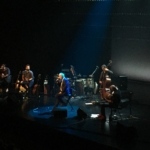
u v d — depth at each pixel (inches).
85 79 553.6
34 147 407.5
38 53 648.4
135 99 515.2
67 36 620.7
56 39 631.2
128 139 338.6
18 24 651.5
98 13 563.2
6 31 661.9
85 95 553.6
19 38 657.6
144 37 506.0
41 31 639.1
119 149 311.9
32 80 537.3
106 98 437.7
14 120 432.8
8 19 653.3
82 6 581.0
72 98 538.0
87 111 455.2
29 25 644.7
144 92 505.0
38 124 398.6
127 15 522.6
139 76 515.5
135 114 441.7
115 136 346.9
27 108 471.2
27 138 417.1
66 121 404.8
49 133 385.7
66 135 363.9
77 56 616.7
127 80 501.0
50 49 638.5
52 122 399.9
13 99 482.0
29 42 652.1
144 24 503.2
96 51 589.6
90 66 602.9
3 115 445.7
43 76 631.8
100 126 383.6
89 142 339.9
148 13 494.0
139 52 514.3
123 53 536.1
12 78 626.5
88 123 396.8
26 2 631.2
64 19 615.2
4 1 643.5
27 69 542.3
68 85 450.3
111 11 542.3
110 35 561.0
